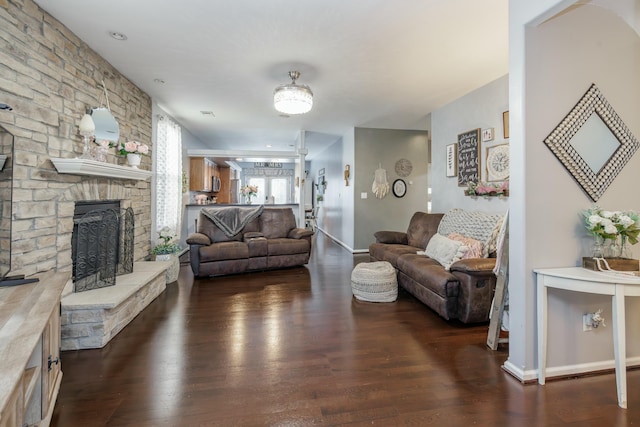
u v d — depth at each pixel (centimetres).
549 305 187
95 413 153
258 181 1259
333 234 794
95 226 262
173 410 156
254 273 445
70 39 251
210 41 266
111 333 234
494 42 266
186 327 257
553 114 185
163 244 419
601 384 181
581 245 190
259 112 489
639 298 201
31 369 128
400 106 453
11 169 182
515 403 163
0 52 188
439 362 205
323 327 260
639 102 198
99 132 283
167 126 469
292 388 175
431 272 286
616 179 194
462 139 405
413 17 229
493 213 353
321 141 767
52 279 190
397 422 148
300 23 237
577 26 187
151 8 219
